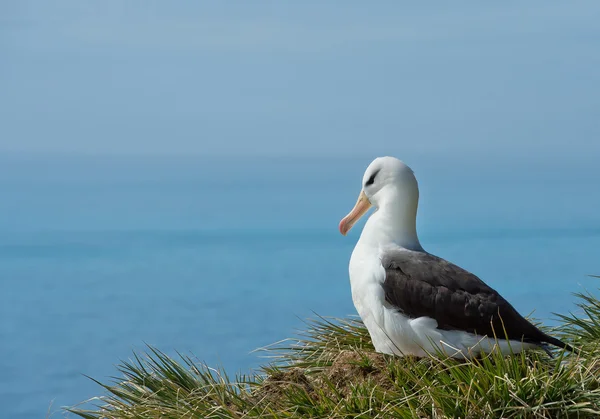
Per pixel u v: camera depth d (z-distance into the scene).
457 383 7.41
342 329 9.68
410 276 8.18
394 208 8.87
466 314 7.89
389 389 7.72
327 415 7.47
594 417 7.18
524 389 7.24
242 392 8.20
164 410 8.01
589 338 9.24
